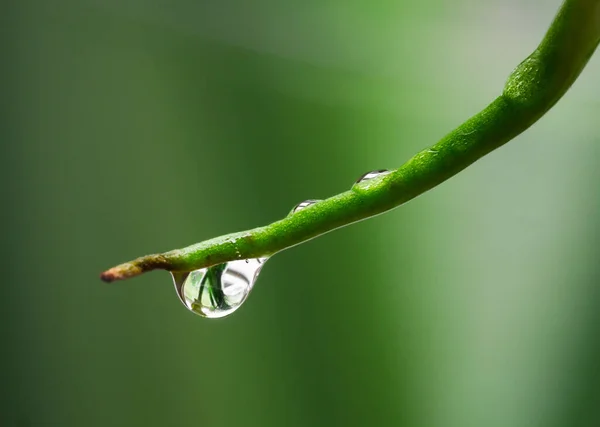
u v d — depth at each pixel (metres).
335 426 0.19
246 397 0.20
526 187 0.21
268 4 0.20
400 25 0.21
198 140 0.20
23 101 0.20
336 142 0.20
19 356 0.19
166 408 0.19
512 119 0.11
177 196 0.20
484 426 0.19
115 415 0.19
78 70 0.20
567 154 0.21
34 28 0.20
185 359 0.20
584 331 0.20
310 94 0.21
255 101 0.20
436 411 0.19
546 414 0.19
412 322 0.20
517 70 0.11
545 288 0.20
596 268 0.20
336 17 0.21
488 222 0.20
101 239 0.20
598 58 0.21
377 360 0.19
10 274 0.19
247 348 0.20
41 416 0.19
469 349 0.20
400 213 0.20
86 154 0.20
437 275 0.20
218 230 0.20
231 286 0.13
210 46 0.20
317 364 0.19
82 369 0.19
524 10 0.21
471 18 0.21
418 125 0.21
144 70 0.20
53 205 0.20
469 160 0.11
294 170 0.20
